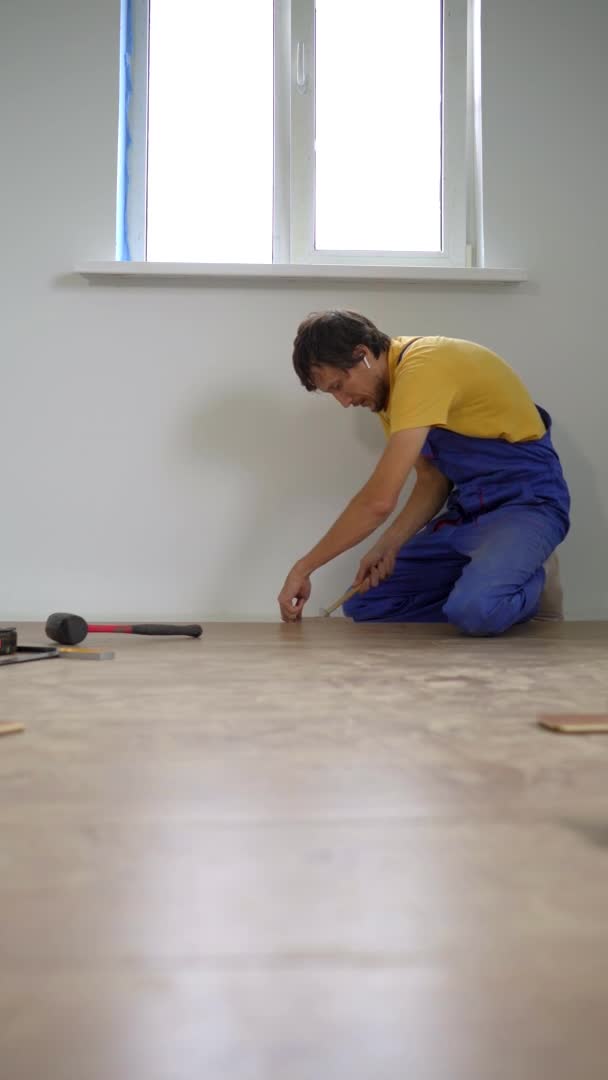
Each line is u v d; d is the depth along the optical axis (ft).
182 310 10.03
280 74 10.47
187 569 10.09
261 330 10.06
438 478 9.20
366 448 10.12
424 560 9.05
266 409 10.08
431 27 10.53
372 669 5.84
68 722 4.16
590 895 2.15
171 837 2.58
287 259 10.45
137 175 10.39
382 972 1.76
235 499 10.09
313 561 8.22
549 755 3.51
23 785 3.10
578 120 10.24
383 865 2.35
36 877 2.27
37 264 9.98
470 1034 1.53
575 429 10.27
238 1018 1.59
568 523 8.72
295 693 4.94
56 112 9.97
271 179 10.52
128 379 10.03
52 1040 1.51
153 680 5.40
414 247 10.61
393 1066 1.44
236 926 1.98
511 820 2.72
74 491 10.03
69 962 1.81
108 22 10.00
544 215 10.23
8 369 9.98
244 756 3.51
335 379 8.11
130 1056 1.47
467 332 10.19
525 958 1.82
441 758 3.48
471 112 10.55
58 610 10.03
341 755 3.52
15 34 9.95
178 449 10.06
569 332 10.26
